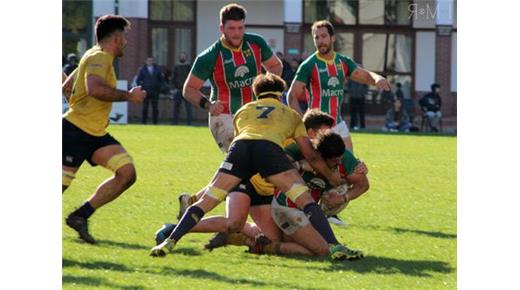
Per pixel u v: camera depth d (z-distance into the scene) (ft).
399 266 76.43
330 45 104.68
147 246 82.07
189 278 68.95
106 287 65.31
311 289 66.49
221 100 95.20
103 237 85.81
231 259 77.46
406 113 287.89
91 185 122.93
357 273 73.00
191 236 87.56
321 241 79.25
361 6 337.11
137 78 269.03
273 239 81.71
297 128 79.97
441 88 325.42
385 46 337.52
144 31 312.29
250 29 329.93
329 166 81.87
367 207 111.04
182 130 238.27
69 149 81.51
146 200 110.83
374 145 207.92
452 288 68.85
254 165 77.46
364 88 280.72
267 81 79.97
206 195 77.46
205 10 332.39
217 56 93.91
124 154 83.05
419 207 111.86
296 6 313.73
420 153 188.55
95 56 80.69
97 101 82.12
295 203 77.82
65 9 310.45
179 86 289.94
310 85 105.50
